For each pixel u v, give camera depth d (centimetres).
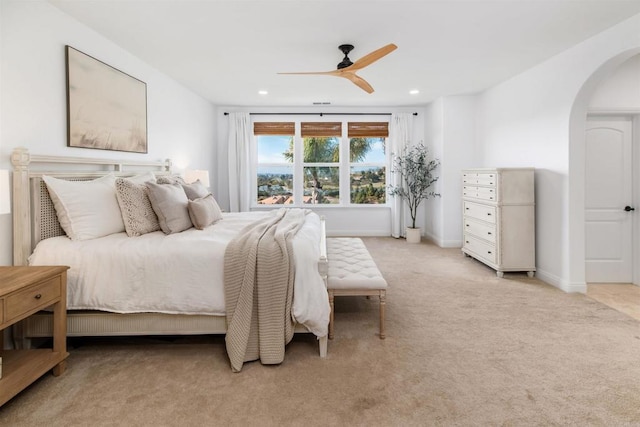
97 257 217
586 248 386
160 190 269
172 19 276
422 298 331
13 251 221
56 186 232
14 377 171
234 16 272
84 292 215
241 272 213
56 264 217
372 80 463
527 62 387
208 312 217
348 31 301
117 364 214
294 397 180
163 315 221
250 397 180
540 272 394
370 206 674
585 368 207
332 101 595
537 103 397
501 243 399
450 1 251
